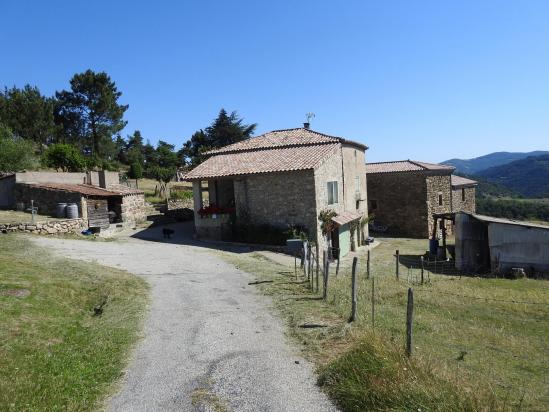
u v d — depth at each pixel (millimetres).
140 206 29125
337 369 6324
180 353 7520
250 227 22234
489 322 10852
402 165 35781
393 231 35125
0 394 5527
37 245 16969
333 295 11805
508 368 7422
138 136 63438
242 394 5957
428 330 9578
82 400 5730
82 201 22625
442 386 5461
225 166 23984
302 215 21547
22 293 9719
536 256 19891
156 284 12781
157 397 5910
